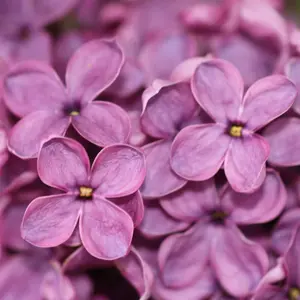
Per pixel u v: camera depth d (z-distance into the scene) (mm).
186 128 142
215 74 145
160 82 143
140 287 146
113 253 138
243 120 144
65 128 144
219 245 148
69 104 149
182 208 147
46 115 147
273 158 145
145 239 151
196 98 143
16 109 149
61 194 140
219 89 144
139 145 146
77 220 141
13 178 146
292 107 147
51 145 138
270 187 145
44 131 145
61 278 150
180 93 145
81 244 144
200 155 143
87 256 145
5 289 154
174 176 144
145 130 145
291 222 147
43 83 150
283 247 148
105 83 147
